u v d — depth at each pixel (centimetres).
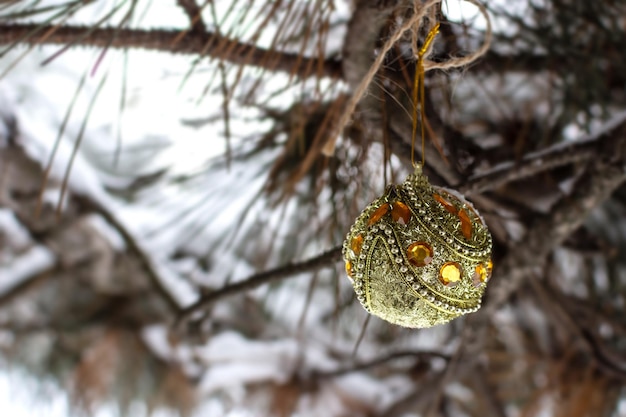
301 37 60
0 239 107
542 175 66
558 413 84
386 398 108
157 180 93
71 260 108
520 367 93
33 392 109
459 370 81
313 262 59
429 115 57
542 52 69
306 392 107
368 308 47
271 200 74
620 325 80
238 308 109
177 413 107
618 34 68
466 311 46
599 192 61
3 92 101
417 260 45
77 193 103
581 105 69
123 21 52
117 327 109
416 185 46
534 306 88
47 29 56
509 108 73
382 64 53
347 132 59
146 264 105
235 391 110
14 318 110
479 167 65
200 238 106
